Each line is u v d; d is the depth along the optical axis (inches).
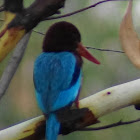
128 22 313.6
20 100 604.1
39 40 557.6
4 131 318.7
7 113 601.6
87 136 566.6
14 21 293.0
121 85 325.1
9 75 364.2
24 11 292.8
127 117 570.6
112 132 567.8
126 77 583.2
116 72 581.3
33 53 571.5
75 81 365.1
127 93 322.3
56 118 334.3
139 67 311.7
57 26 392.2
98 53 561.9
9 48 296.2
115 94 322.7
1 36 294.4
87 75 564.1
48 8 291.3
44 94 357.1
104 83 567.5
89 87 565.0
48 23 537.6
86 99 328.2
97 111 324.8
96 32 560.4
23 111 602.9
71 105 351.6
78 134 564.1
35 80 366.6
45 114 339.9
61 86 358.9
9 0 291.6
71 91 359.9
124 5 562.9
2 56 297.6
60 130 332.2
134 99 322.3
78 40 395.2
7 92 602.2
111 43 563.8
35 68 371.2
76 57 378.3
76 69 370.9
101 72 571.2
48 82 361.1
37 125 326.6
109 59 573.9
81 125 327.3
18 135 320.2
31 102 605.6
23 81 601.9
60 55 375.9
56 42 386.0
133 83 323.0
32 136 324.8
